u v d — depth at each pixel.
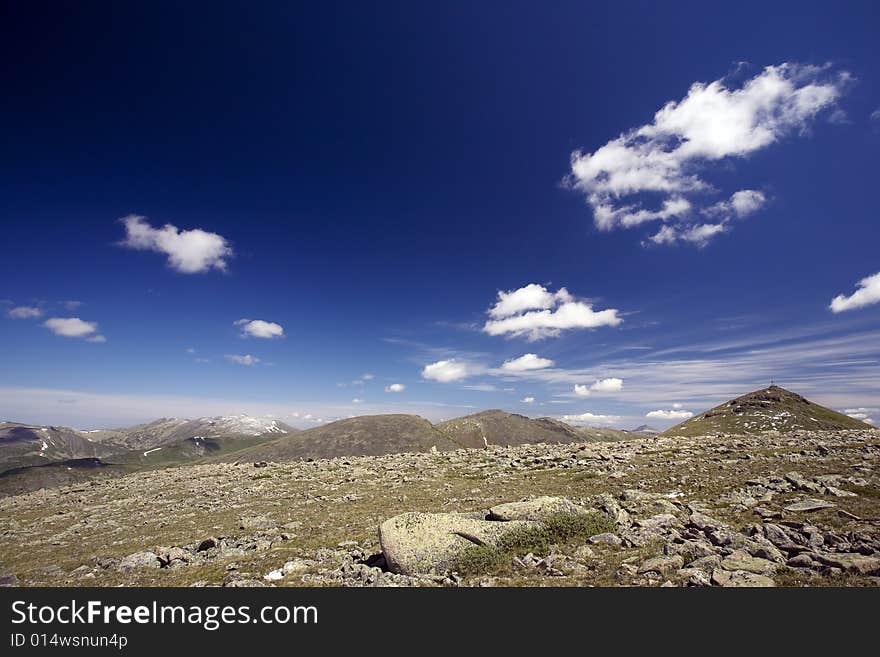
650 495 31.12
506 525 20.92
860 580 14.81
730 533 19.91
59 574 24.73
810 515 23.20
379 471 61.97
